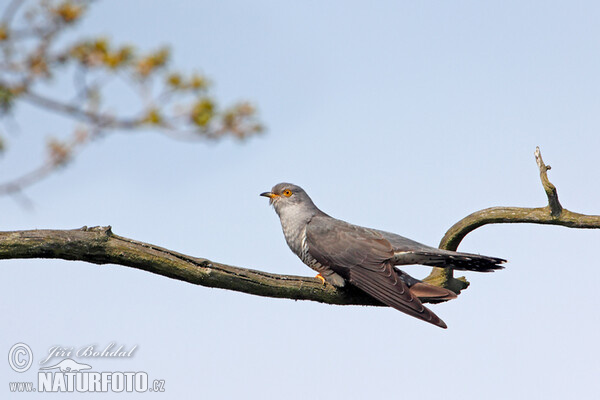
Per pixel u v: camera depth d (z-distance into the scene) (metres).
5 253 7.66
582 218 9.76
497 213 10.21
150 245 8.23
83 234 7.93
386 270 10.12
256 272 8.89
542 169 9.70
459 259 10.45
